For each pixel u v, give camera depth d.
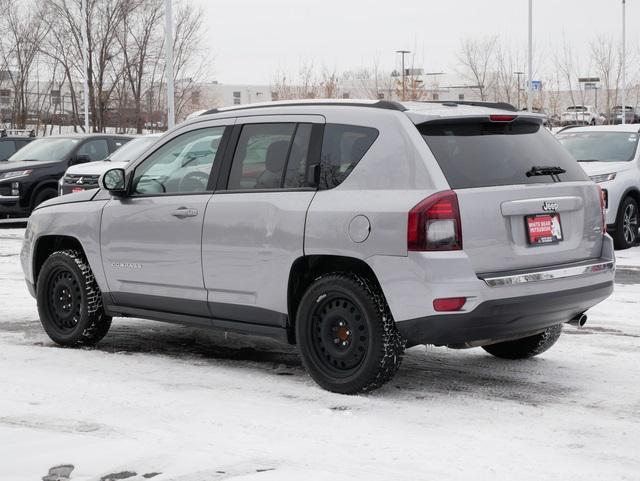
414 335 5.98
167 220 7.18
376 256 6.04
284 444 5.23
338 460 4.95
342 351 6.31
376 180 6.18
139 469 4.77
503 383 6.71
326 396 6.30
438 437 5.40
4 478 4.66
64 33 39.44
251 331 6.84
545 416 5.86
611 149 15.86
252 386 6.58
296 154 6.64
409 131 6.13
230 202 6.84
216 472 4.72
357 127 6.39
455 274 5.84
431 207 5.86
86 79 35.88
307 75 50.00
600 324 8.88
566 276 6.25
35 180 19.36
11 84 41.44
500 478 4.70
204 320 7.11
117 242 7.54
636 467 4.90
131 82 40.22
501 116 6.34
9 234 18.12
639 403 6.18
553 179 6.44
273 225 6.55
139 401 6.14
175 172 7.32
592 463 4.96
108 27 39.22
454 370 7.11
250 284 6.71
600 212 6.71
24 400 6.16
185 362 7.38
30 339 8.30
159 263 7.26
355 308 6.21
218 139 7.13
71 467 4.80
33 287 8.32
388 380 6.24
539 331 6.61
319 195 6.41
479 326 5.94
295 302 6.59
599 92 56.69
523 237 6.17
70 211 7.93
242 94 65.06
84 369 7.10
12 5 40.22
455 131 6.24
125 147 18.73
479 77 50.28
